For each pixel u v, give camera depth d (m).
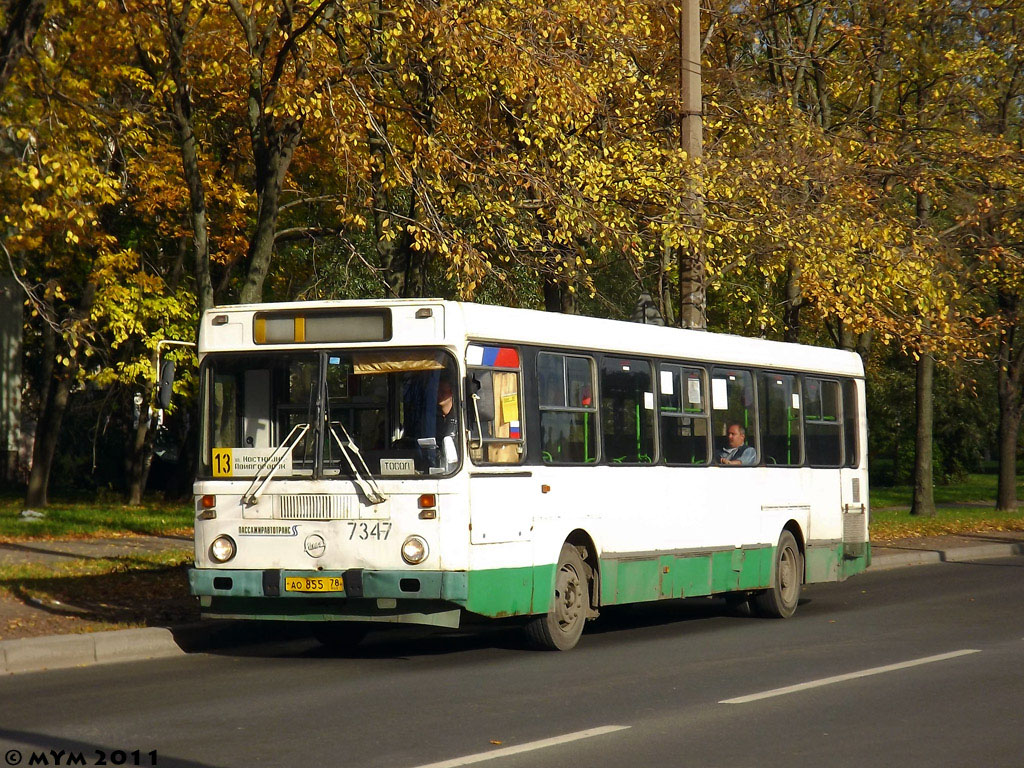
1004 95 31.48
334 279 23.70
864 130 28.06
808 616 17.23
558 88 18.39
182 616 14.64
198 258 17.06
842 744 8.54
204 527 12.62
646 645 13.98
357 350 12.52
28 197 17.06
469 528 12.25
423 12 17.30
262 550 12.41
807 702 10.11
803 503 18.12
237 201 26.25
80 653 12.57
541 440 13.44
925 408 34.41
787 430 18.06
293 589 12.23
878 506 40.78
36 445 34.00
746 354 17.28
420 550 12.10
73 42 20.97
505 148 19.92
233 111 24.77
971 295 32.06
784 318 27.48
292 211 28.64
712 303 28.45
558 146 20.39
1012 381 37.97
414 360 12.41
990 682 11.07
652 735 8.79
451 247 17.88
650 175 20.39
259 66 17.45
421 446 12.26
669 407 15.66
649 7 23.03
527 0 18.55
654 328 15.62
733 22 26.06
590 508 14.07
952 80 29.41
